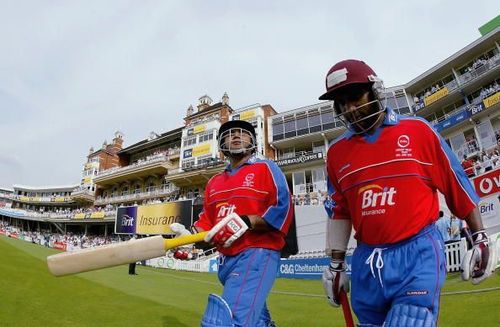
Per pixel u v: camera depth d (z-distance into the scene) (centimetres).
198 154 3328
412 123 183
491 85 2089
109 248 231
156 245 234
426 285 157
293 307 647
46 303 538
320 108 2870
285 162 2730
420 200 171
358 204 186
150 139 4466
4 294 538
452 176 174
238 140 294
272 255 263
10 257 891
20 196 6144
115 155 5381
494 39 2094
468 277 162
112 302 619
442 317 483
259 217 253
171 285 1012
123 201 4131
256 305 244
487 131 1992
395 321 153
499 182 977
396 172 175
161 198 3669
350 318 203
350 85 182
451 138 2233
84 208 4794
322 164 2620
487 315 461
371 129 188
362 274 181
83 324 455
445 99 2294
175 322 498
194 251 2030
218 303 235
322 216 1830
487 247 162
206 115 3578
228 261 266
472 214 172
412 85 2556
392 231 170
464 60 2273
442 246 171
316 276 1289
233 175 291
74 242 3794
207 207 304
